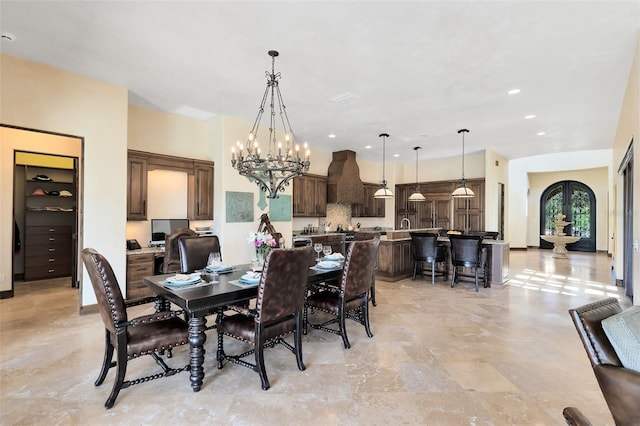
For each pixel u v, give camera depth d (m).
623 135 4.65
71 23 2.79
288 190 6.37
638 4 2.44
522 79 3.82
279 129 6.12
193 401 2.19
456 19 2.66
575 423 1.29
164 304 2.79
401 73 3.69
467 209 8.39
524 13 2.57
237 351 3.00
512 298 4.91
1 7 2.56
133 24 2.79
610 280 6.32
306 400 2.21
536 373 2.59
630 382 1.16
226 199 5.40
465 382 2.45
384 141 7.08
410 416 2.03
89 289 3.95
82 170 3.92
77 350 2.94
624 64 3.43
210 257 2.94
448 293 5.22
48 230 6.00
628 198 4.84
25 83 3.51
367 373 2.58
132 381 2.22
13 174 4.87
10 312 4.02
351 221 9.05
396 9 2.53
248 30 2.85
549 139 6.79
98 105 4.02
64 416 2.01
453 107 4.81
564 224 10.55
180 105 4.89
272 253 2.31
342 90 4.20
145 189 4.79
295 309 2.59
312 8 2.53
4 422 1.95
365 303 3.35
